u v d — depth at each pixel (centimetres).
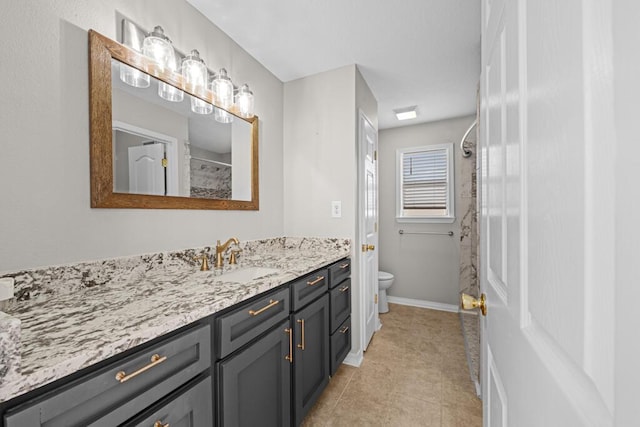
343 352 193
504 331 56
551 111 33
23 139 89
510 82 50
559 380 31
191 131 149
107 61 110
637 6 19
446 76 228
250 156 194
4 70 85
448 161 325
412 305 341
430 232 334
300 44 185
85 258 105
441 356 219
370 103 253
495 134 63
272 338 118
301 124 228
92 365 62
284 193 233
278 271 139
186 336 81
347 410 159
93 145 105
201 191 155
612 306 22
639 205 19
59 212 97
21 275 88
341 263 193
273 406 121
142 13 125
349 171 211
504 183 55
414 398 170
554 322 33
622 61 21
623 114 21
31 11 91
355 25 167
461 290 302
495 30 62
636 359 19
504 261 55
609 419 22
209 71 162
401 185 352
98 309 83
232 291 102
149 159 127
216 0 147
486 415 79
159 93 131
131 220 121
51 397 54
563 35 30
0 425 49
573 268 28
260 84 206
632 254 20
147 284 112
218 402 93
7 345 48
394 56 199
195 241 152
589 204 25
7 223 86
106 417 62
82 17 104
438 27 169
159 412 73
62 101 98
